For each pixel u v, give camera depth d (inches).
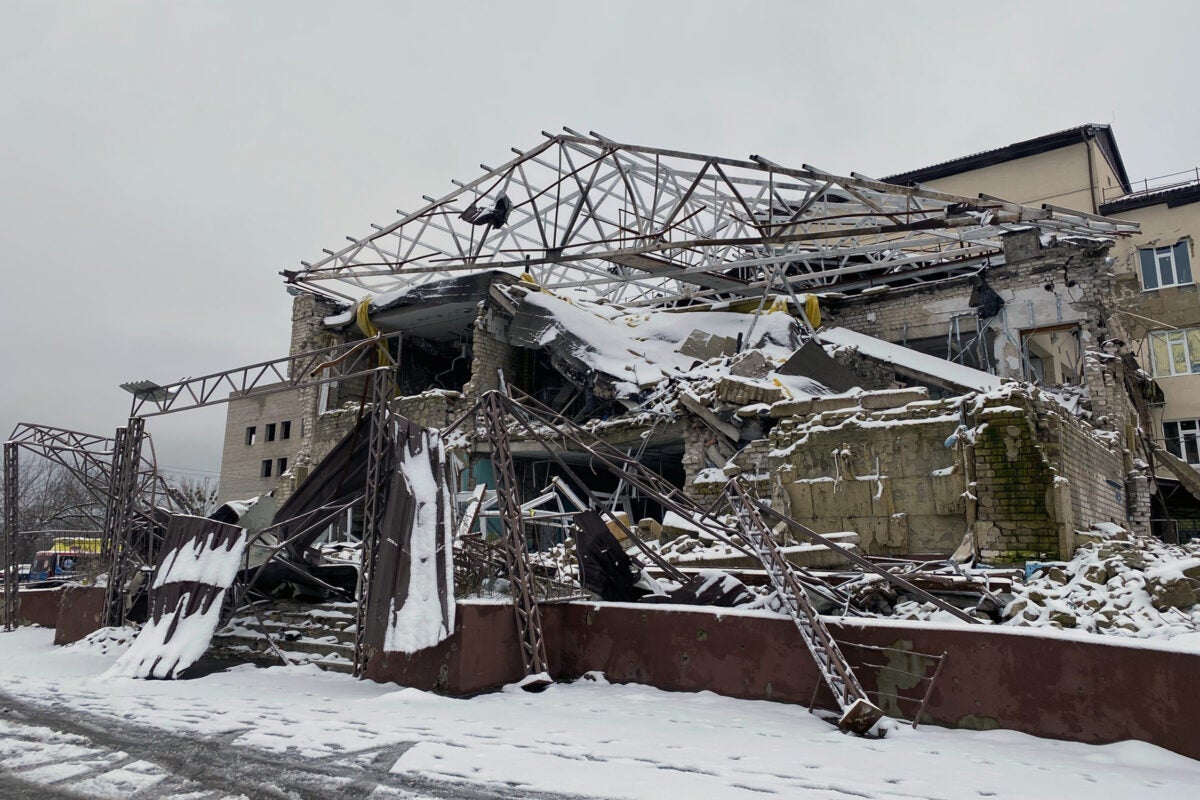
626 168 1034.7
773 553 376.5
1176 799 209.2
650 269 1093.1
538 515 574.9
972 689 297.3
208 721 310.2
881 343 1083.3
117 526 630.5
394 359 1360.7
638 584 495.2
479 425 1087.0
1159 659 260.5
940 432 619.5
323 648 478.9
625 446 941.8
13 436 756.6
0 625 800.3
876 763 246.5
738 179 982.4
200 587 487.8
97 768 241.9
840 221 1215.6
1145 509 863.1
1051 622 419.8
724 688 359.6
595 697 361.7
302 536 519.5
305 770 236.7
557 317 1108.5
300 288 1333.7
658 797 208.7
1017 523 562.3
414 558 409.1
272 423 1711.4
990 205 861.2
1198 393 1110.4
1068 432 621.6
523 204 1098.7
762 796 209.8
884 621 328.8
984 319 1071.6
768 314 1115.3
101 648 563.8
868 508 637.3
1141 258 1194.6
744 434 808.9
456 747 263.9
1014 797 211.5
